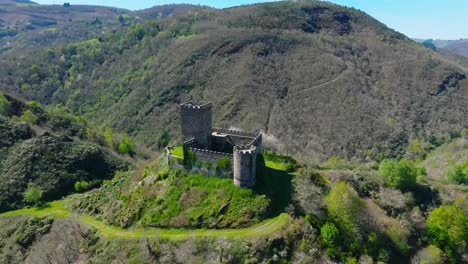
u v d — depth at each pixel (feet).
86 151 322.34
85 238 212.64
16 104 405.59
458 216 216.74
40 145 309.42
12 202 265.95
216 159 217.36
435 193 252.83
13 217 249.55
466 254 208.64
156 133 491.72
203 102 244.42
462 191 267.59
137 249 193.98
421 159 433.07
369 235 200.34
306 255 184.85
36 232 228.63
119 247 198.49
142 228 208.03
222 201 208.03
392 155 435.12
